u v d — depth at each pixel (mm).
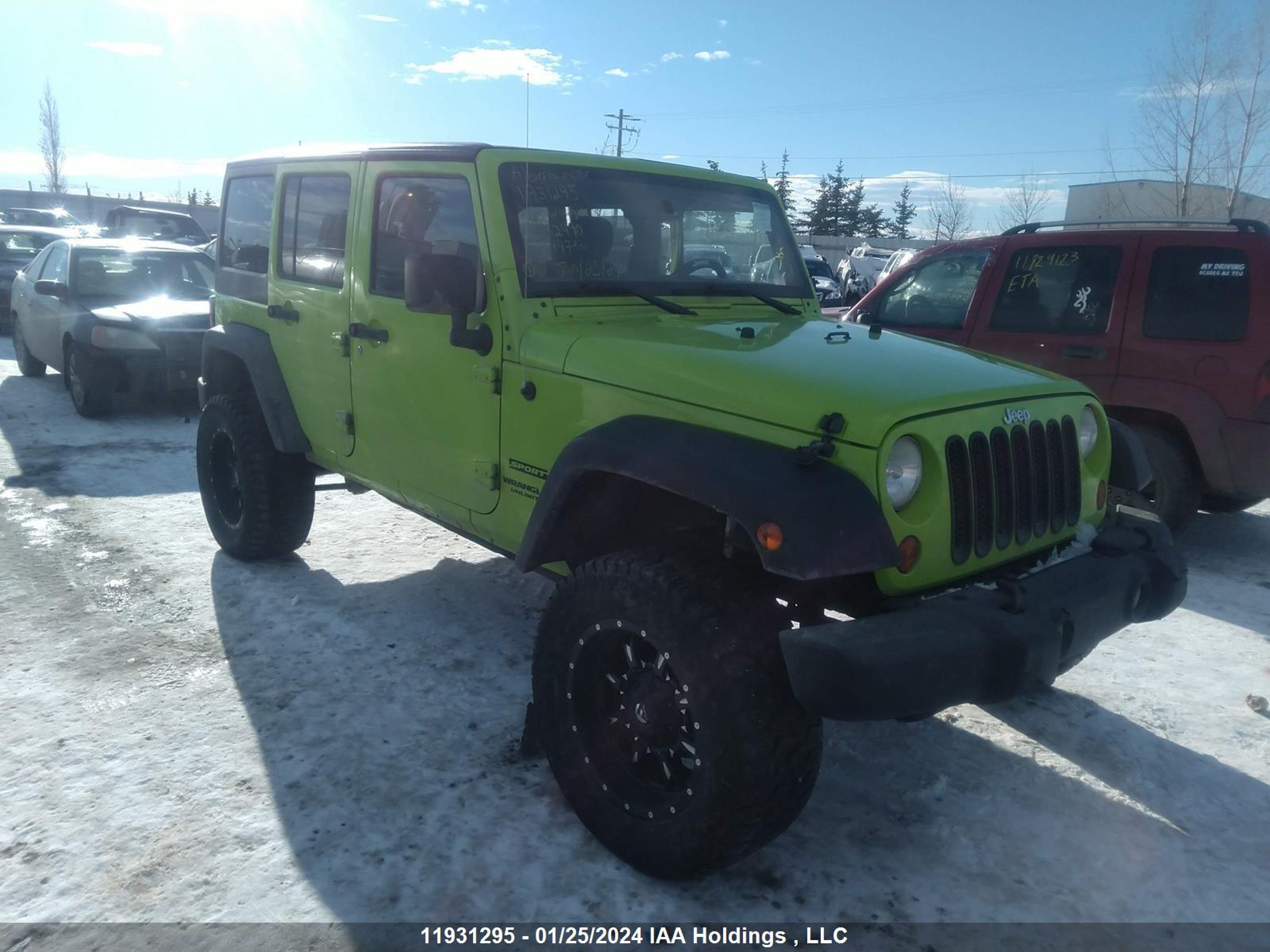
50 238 14844
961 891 2689
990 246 6086
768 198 4098
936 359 2986
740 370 2664
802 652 2266
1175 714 3721
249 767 3156
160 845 2758
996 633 2367
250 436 4680
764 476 2344
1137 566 2859
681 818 2516
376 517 6012
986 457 2637
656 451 2545
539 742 2992
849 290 22766
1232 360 5082
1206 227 5832
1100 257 5570
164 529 5602
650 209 3605
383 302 3701
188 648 4023
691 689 2434
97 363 8305
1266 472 5055
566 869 2713
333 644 4094
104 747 3248
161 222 22297
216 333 4809
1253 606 4863
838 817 3012
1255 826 3016
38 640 4059
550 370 3051
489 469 3336
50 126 44906
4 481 6523
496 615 4465
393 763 3205
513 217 3232
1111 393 5469
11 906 2504
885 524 2355
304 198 4215
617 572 2605
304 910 2521
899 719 2275
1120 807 3102
